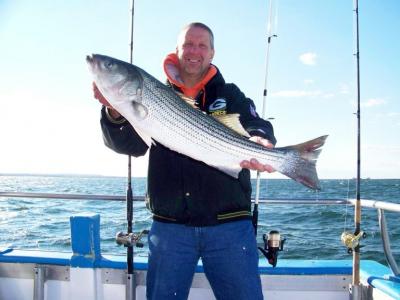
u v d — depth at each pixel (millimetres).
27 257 3588
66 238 9656
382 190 28594
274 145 3273
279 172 3133
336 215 12391
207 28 3291
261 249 3381
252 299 2902
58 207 14867
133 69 3033
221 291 3021
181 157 3055
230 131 3143
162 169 3062
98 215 3637
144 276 3531
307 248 8492
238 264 2938
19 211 13938
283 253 8141
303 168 3102
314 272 3471
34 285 3547
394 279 3281
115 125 3139
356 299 3340
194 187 2988
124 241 3346
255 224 3447
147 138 3104
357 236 3377
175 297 3002
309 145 3102
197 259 3070
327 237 9469
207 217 2975
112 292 3527
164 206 3021
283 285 3490
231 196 3000
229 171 3025
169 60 3393
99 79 3027
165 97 3092
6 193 3756
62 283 3564
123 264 3482
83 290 3477
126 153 3340
